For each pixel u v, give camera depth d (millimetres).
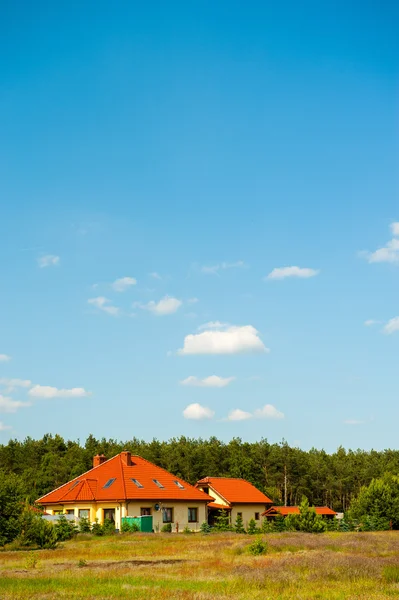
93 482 62344
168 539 48031
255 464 107625
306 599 18703
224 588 20859
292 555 32094
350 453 146750
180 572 25562
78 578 23766
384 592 19953
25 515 41312
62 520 51219
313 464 120062
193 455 107875
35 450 115250
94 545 42750
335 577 23297
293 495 111562
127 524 56094
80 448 117875
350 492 118250
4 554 35656
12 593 19812
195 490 66312
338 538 44625
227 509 69938
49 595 19422
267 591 20281
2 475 43375
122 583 22391
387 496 65938
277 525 62156
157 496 60906
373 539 43000
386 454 139750
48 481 100312
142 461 68062
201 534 56688
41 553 36094
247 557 32156
